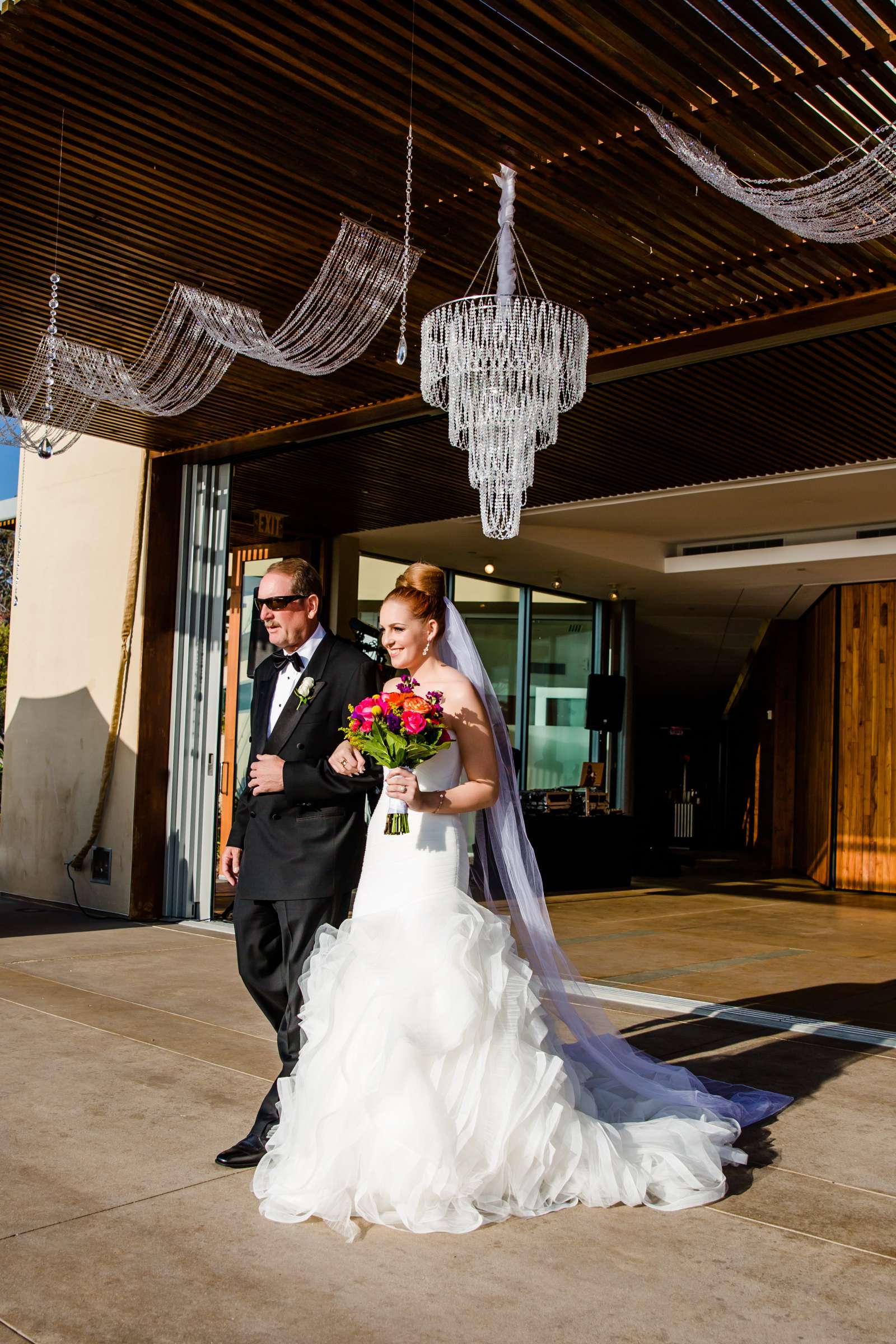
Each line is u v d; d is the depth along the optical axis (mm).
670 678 19391
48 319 5680
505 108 3846
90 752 8148
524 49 3523
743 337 5406
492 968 2898
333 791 3148
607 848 11984
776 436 7125
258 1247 2555
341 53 3619
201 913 7672
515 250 4805
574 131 3965
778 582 12828
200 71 3770
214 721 7797
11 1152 3113
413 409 6691
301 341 5539
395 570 12242
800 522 10984
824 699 13422
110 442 8273
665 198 4305
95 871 8008
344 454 7875
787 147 4039
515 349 4781
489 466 5605
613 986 5961
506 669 13508
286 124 4008
